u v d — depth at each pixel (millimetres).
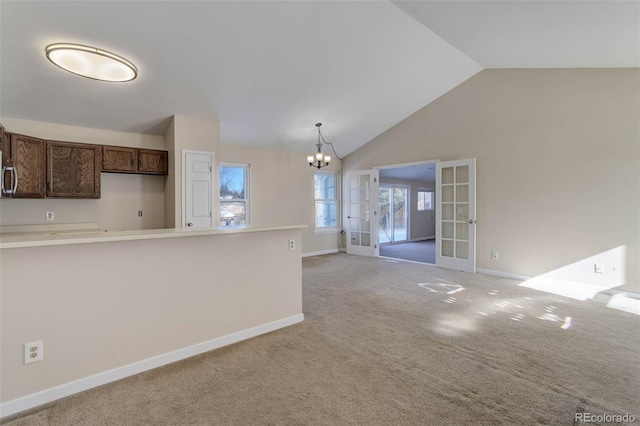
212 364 2361
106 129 4477
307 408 1852
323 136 6379
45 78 3322
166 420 1748
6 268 1788
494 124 5059
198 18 2967
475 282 4711
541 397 1941
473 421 1731
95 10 2645
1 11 2498
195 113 4531
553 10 2678
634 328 2990
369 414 1795
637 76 3852
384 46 4043
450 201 5656
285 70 4055
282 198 6723
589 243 4211
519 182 4812
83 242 1934
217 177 4863
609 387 2045
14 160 3426
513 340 2744
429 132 5934
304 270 5617
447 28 3705
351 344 2688
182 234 2334
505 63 4629
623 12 2502
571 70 4305
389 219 9727
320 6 3172
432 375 2197
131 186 4695
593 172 4160
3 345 1782
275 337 2834
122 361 2178
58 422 1731
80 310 2018
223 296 2674
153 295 2311
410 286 4520
